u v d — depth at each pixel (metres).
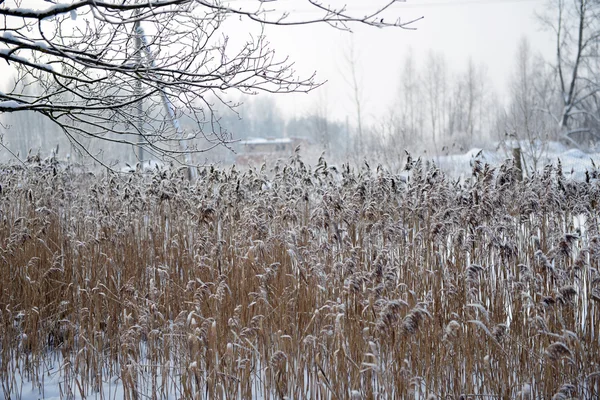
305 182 7.97
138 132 6.46
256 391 5.25
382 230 6.51
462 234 6.02
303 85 5.88
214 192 8.01
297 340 5.43
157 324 6.26
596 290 4.84
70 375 5.82
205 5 5.05
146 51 5.76
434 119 46.81
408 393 4.57
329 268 6.25
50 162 9.34
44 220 7.96
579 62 34.91
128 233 8.06
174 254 7.47
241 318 5.66
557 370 4.79
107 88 6.48
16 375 6.25
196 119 6.29
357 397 4.01
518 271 6.09
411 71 45.12
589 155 19.05
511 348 5.24
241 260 6.12
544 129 24.67
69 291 6.98
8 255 7.02
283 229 6.82
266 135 79.81
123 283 7.08
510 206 7.28
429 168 7.61
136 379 5.28
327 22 5.12
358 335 4.96
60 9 5.03
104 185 8.91
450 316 5.49
